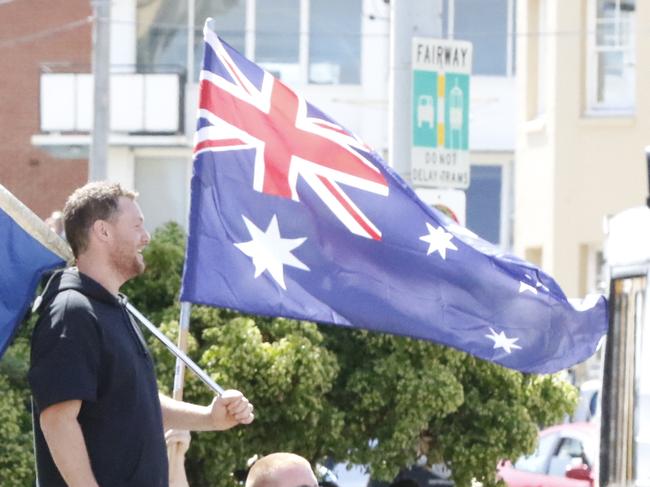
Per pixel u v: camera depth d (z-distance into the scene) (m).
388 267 15.36
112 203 11.63
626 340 17.19
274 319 17.75
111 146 57.44
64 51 57.88
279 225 14.96
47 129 56.00
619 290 17.44
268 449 17.44
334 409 17.58
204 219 14.62
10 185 57.97
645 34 48.59
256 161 14.97
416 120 23.11
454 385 17.70
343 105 58.06
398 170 23.20
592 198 49.38
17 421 16.66
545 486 31.23
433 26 23.27
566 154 49.59
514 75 57.88
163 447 11.66
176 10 58.09
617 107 49.69
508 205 58.00
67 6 57.81
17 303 13.42
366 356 18.14
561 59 49.66
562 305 16.36
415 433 17.75
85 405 11.22
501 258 15.88
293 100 15.24
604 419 17.42
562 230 49.59
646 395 16.56
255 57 58.41
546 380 18.86
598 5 49.66
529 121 52.12
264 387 17.09
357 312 15.16
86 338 11.12
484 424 18.22
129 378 11.32
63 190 58.06
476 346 15.82
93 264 11.58
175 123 57.03
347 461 17.95
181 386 14.32
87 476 10.95
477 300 15.80
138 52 57.91
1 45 57.88
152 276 18.34
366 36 57.91
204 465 17.45
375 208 15.38
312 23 58.25
